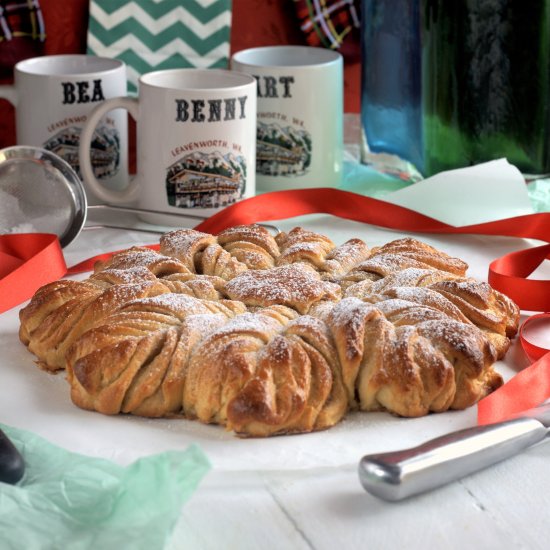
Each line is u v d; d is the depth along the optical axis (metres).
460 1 1.16
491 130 1.19
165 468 0.77
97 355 0.87
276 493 0.82
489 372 0.90
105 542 0.77
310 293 0.93
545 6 1.15
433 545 0.79
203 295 0.94
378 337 0.88
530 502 0.81
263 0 1.30
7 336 0.97
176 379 0.87
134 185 1.16
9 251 1.08
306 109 1.19
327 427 0.86
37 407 0.89
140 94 1.13
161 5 1.27
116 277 0.95
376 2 1.23
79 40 1.27
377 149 1.28
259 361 0.86
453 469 0.81
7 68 1.25
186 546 0.79
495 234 1.13
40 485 0.79
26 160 1.10
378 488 0.80
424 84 1.20
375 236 1.14
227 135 1.13
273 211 1.15
